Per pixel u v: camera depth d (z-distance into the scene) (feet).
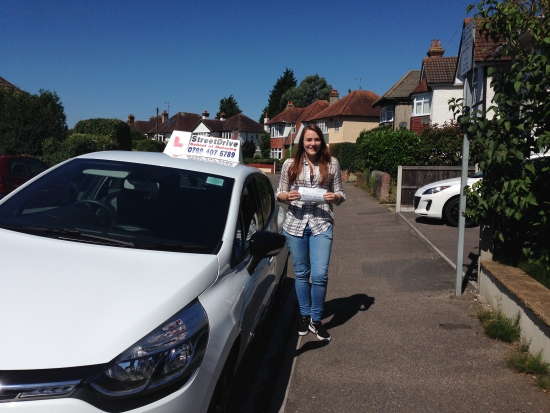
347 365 13.99
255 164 179.83
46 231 10.51
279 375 13.56
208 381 8.22
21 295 7.97
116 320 7.70
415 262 25.39
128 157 13.48
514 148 16.02
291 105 231.50
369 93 169.58
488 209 17.60
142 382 7.32
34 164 42.34
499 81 17.06
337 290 21.27
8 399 6.73
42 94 82.58
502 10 16.34
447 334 15.85
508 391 12.39
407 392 12.50
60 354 7.09
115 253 9.54
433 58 101.81
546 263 16.76
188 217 11.39
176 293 8.48
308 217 15.12
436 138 58.03
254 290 11.76
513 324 15.34
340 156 121.80
